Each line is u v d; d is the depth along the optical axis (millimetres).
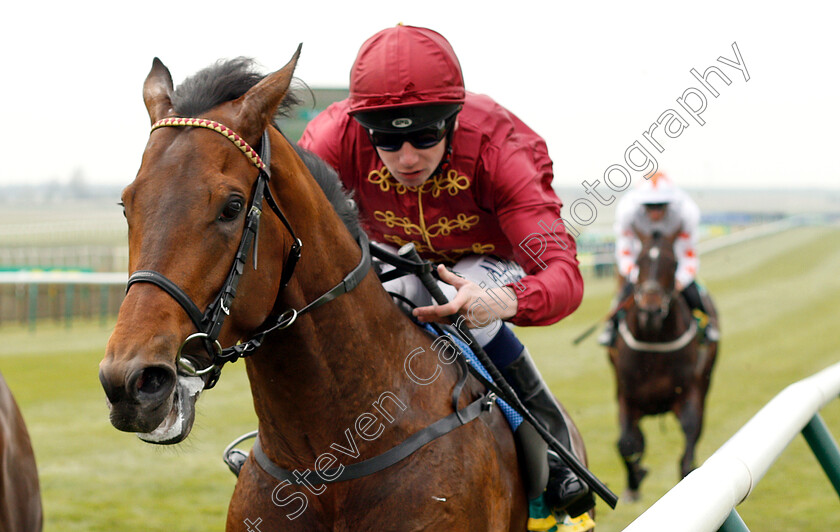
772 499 3912
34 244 19656
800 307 12273
